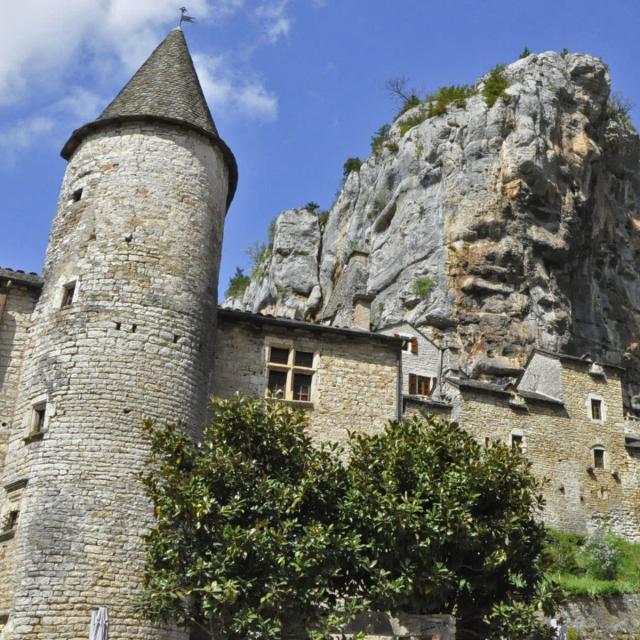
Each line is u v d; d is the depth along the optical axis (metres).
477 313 45.38
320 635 12.78
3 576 16.31
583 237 50.34
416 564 14.36
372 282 51.97
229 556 13.18
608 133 56.66
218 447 14.66
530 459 31.81
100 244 19.14
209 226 20.48
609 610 24.50
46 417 17.45
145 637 15.84
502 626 14.66
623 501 32.84
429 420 16.69
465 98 55.00
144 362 18.06
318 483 14.80
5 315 19.48
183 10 24.72
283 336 21.86
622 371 35.47
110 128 20.81
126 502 16.64
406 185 53.38
